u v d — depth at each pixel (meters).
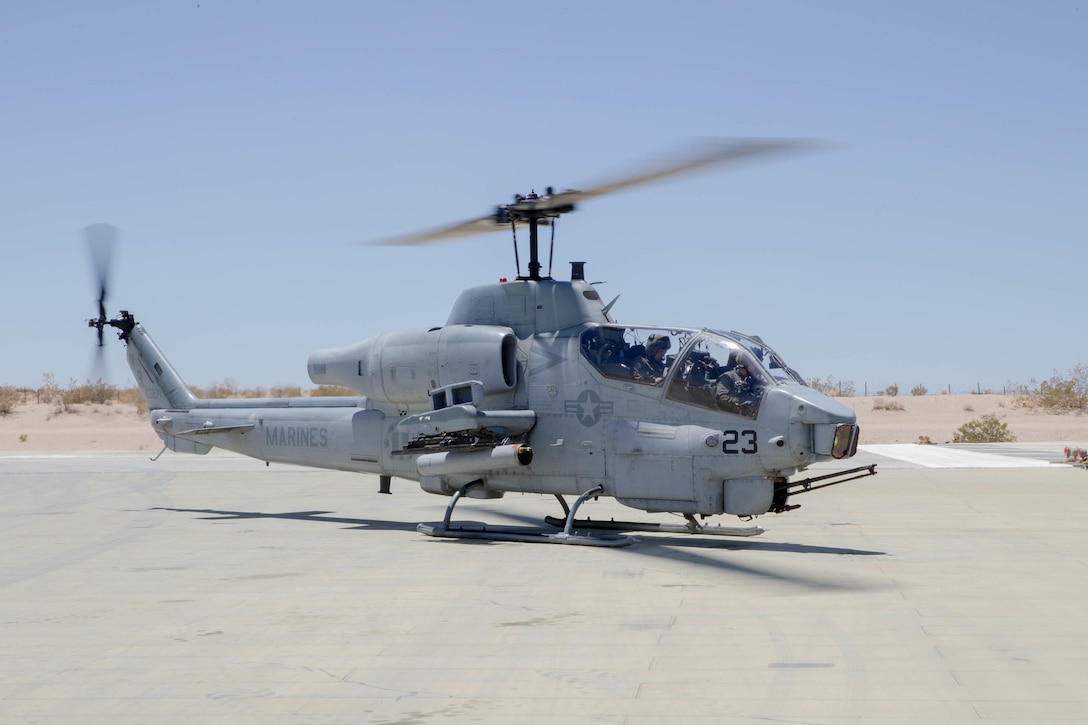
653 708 6.07
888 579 10.63
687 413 13.20
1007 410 71.94
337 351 16.38
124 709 6.23
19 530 16.06
